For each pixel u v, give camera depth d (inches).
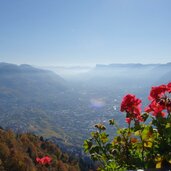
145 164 230.8
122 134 275.9
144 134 233.0
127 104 256.2
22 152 3464.6
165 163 212.2
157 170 172.6
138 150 253.8
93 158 281.7
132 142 269.1
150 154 231.9
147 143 234.2
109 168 229.9
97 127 295.7
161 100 240.1
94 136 291.3
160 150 219.1
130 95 258.2
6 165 3002.0
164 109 236.8
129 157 258.1
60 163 3147.1
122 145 272.7
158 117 230.7
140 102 256.2
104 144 287.3
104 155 278.8
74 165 3860.7
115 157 263.1
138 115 254.1
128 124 265.6
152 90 241.6
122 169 215.9
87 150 287.9
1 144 3233.3
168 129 218.4
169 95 240.8
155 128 231.0
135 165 243.4
